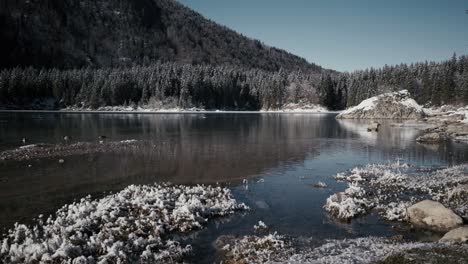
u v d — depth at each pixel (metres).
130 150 39.09
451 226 16.44
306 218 18.48
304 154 37.72
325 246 14.59
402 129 66.50
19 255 13.54
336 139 50.91
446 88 128.12
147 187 22.55
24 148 39.12
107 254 13.52
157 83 143.25
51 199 21.22
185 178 26.70
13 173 27.69
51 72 143.88
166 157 35.12
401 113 96.50
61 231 15.23
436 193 22.45
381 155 37.44
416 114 95.00
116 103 138.25
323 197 22.20
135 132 57.84
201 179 26.52
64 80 136.50
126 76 146.12
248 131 61.22
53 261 12.97
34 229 16.06
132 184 23.50
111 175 27.34
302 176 27.73
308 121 89.38
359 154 38.00
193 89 147.12
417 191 23.23
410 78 143.38
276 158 35.28
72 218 16.75
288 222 17.92
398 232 16.52
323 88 157.75
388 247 13.77
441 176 26.84
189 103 144.25
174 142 45.88
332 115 123.31
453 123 64.88
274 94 157.25
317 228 17.11
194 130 62.19
